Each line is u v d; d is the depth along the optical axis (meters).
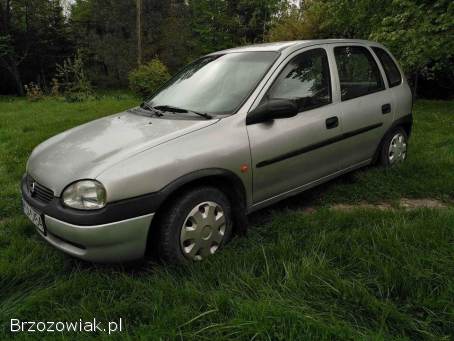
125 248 2.44
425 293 2.13
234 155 2.80
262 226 3.23
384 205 3.69
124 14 29.22
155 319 2.04
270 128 3.05
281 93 3.21
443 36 8.29
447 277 2.21
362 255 2.48
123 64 28.62
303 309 2.01
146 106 3.62
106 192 2.32
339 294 2.14
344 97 3.71
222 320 2.00
